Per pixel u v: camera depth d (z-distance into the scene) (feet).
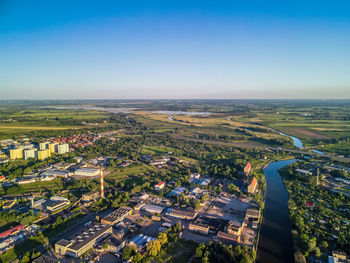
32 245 609.42
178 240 635.66
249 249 600.39
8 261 550.77
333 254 577.02
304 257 556.92
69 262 547.08
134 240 626.23
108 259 561.43
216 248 579.89
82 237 617.21
